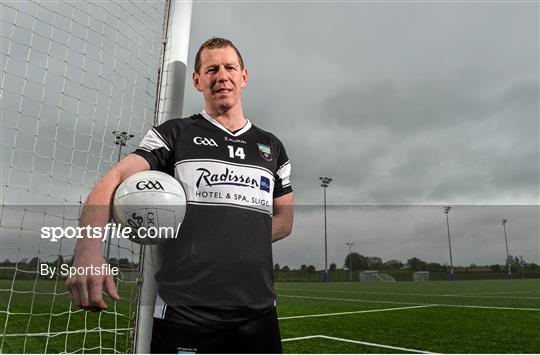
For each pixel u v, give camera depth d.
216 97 2.01
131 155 1.84
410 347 5.04
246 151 1.99
